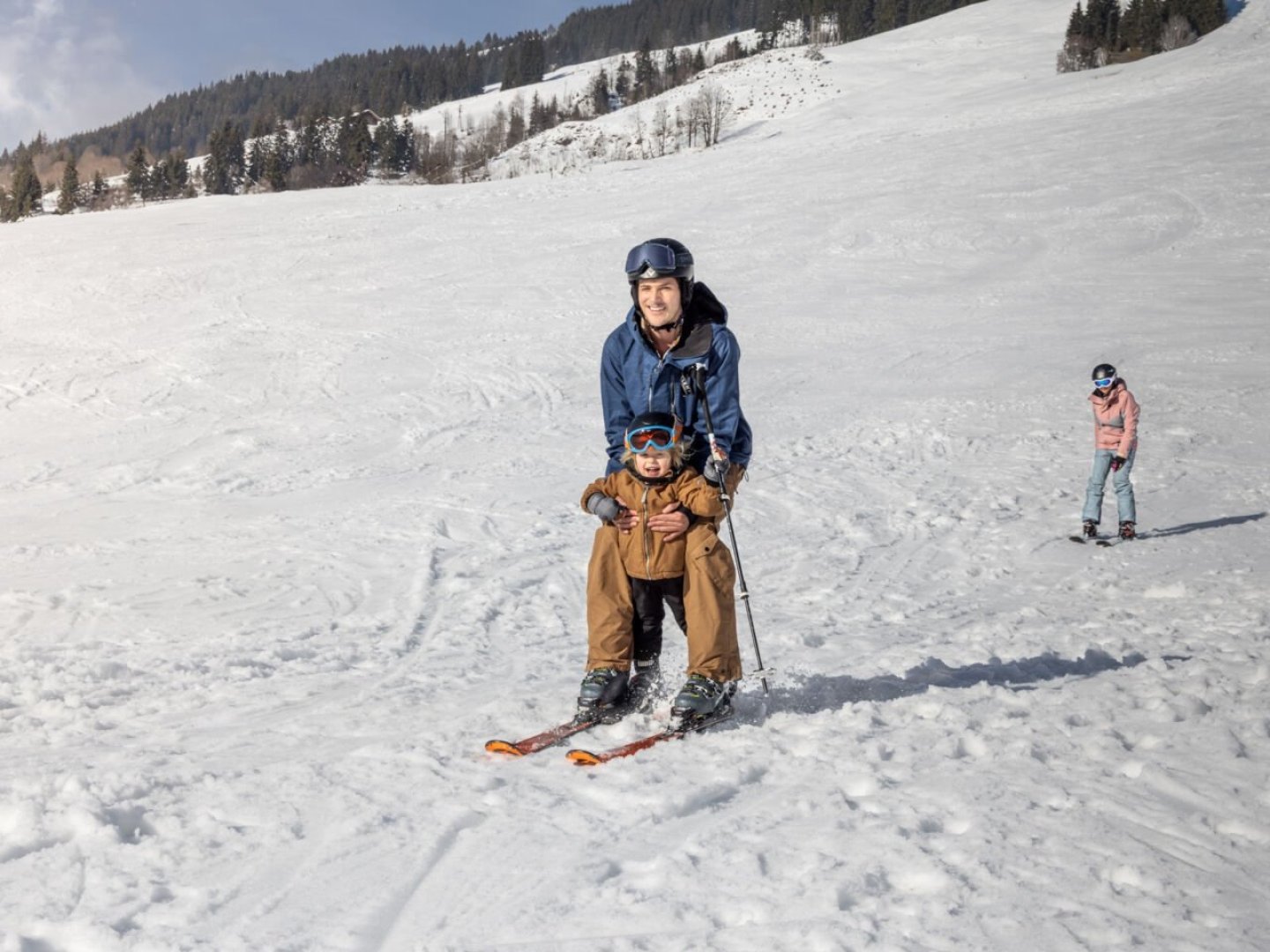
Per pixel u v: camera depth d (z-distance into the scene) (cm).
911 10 12962
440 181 7494
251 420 1515
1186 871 240
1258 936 213
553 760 352
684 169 4012
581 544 887
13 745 411
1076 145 3444
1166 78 4894
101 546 907
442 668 546
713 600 381
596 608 393
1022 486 1065
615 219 3000
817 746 342
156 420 1535
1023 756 323
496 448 1323
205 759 373
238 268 2605
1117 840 257
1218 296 2002
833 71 8331
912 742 342
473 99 14912
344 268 2588
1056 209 2714
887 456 1209
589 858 272
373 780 336
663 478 383
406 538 904
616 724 390
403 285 2403
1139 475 1096
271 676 529
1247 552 799
